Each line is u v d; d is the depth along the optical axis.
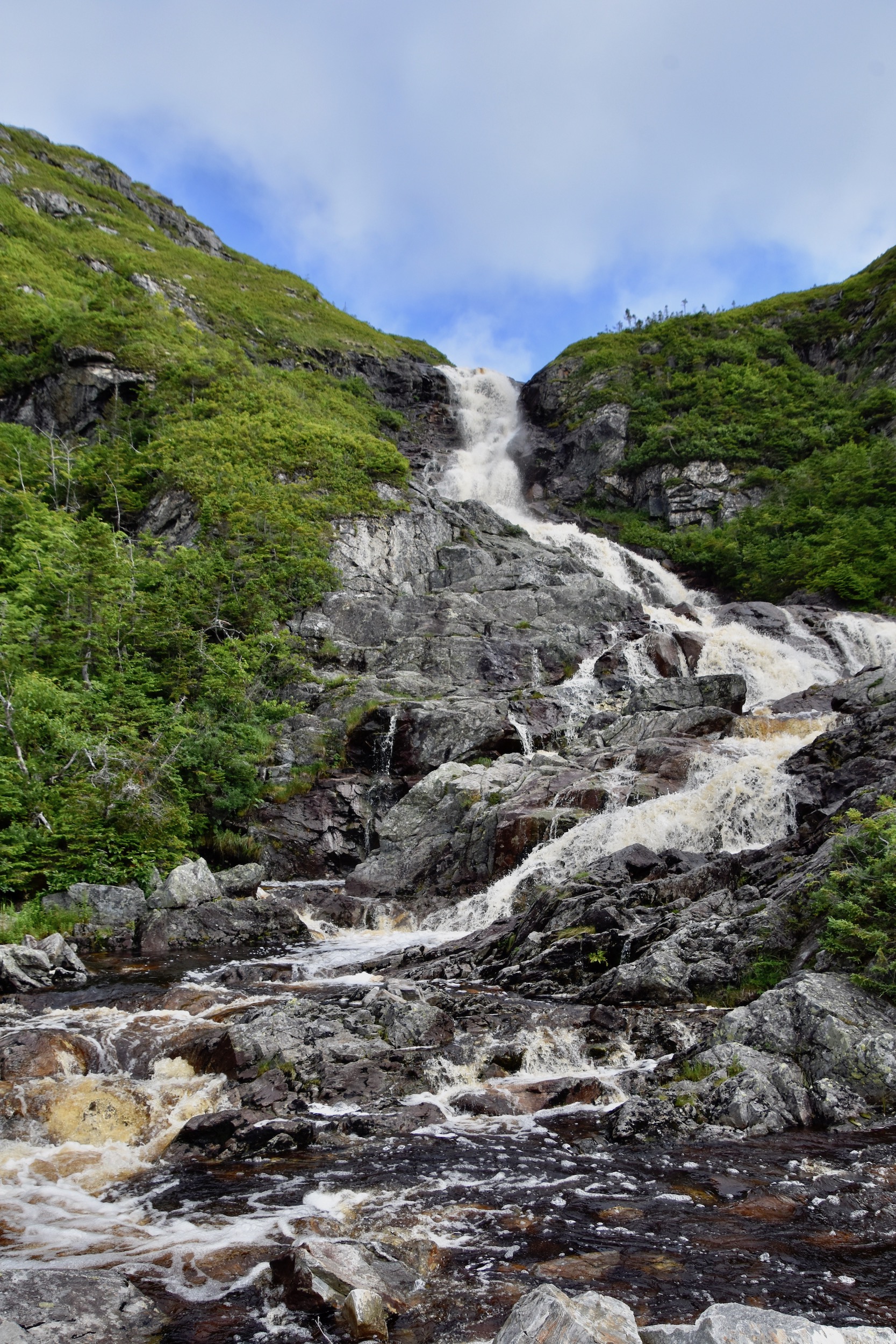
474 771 27.62
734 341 74.00
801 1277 6.28
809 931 13.05
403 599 40.50
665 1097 9.90
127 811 23.34
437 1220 7.50
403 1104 10.58
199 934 20.73
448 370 84.12
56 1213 8.12
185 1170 9.02
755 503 59.16
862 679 28.42
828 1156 8.41
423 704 31.59
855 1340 4.95
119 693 29.64
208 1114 9.91
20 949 17.11
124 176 97.62
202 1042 12.23
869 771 19.31
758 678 37.25
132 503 45.88
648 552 57.53
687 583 54.94
